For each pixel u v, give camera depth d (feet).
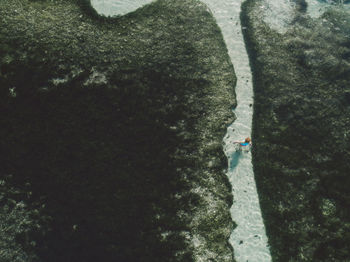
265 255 90.22
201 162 103.14
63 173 98.68
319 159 103.81
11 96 106.93
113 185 97.66
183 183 99.09
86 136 104.01
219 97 115.65
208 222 93.81
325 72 120.78
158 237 90.58
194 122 109.81
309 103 114.21
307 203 96.63
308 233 91.97
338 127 109.29
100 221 92.53
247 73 123.13
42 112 106.01
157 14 132.05
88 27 123.65
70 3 130.82
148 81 114.52
